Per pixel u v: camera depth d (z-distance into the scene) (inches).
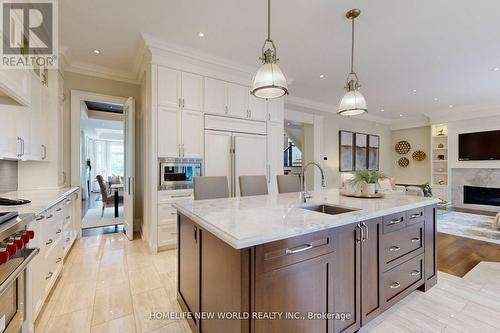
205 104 142.1
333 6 96.0
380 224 71.5
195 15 102.5
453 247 134.6
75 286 91.0
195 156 138.5
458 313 75.6
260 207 75.4
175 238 133.6
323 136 251.3
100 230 171.2
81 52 134.4
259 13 101.1
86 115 259.3
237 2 94.3
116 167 493.0
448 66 151.8
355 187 104.3
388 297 74.2
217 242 53.9
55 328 67.8
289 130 323.6
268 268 47.4
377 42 123.1
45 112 114.2
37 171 118.6
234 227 51.2
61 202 97.7
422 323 70.8
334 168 261.0
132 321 71.5
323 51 133.3
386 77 169.9
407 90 198.5
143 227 152.0
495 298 84.1
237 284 45.6
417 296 85.4
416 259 84.9
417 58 140.8
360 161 286.2
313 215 63.3
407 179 315.9
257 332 45.8
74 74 149.9
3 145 83.7
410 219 82.4
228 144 150.4
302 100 229.8
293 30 113.3
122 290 88.6
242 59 143.9
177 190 133.5
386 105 247.4
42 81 112.7
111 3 94.3
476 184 254.5
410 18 103.2
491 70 157.4
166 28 112.3
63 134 145.2
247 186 118.6
